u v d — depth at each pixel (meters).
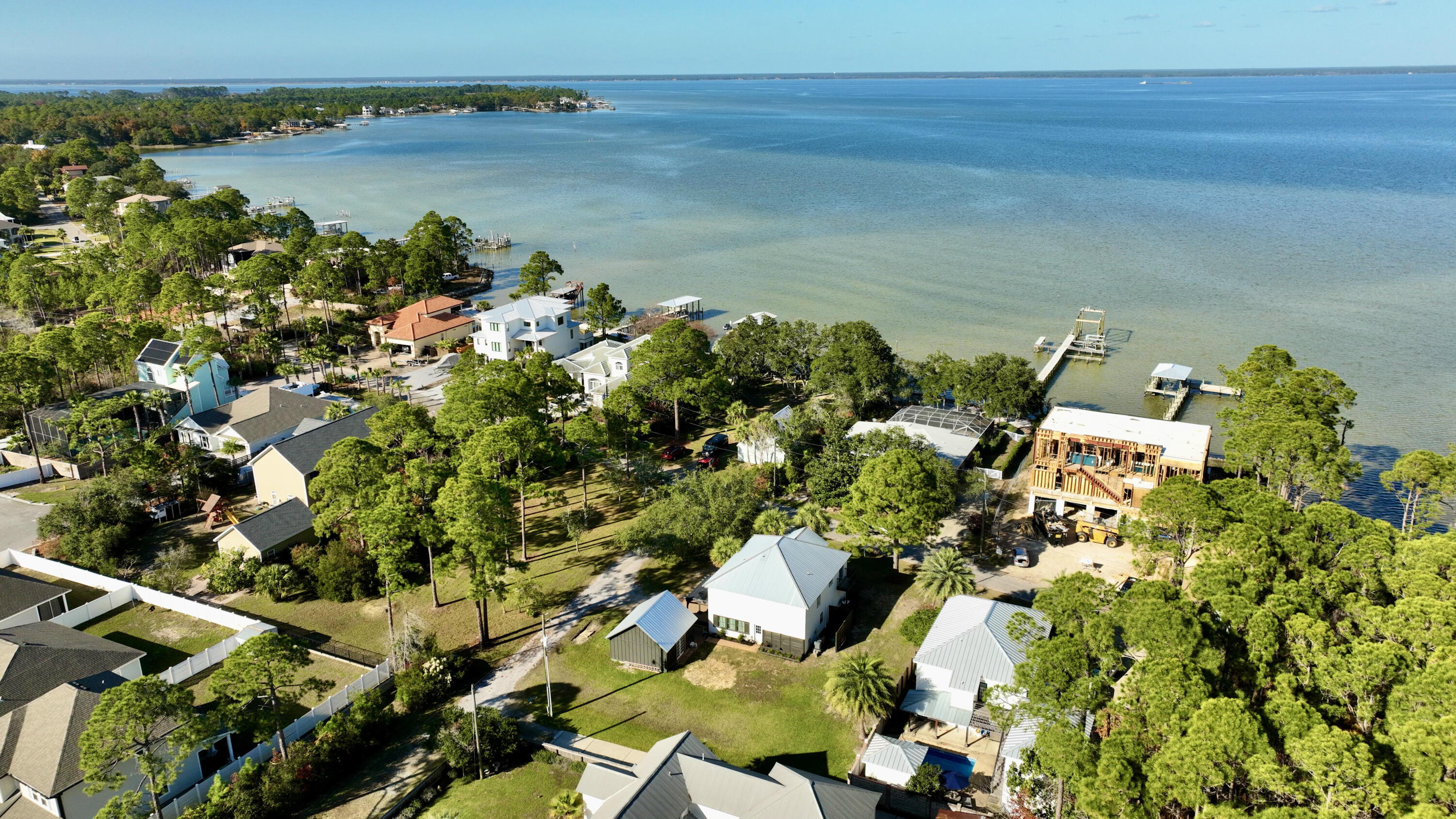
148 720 41.78
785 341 104.50
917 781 43.22
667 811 40.25
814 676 54.38
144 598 65.38
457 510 57.12
